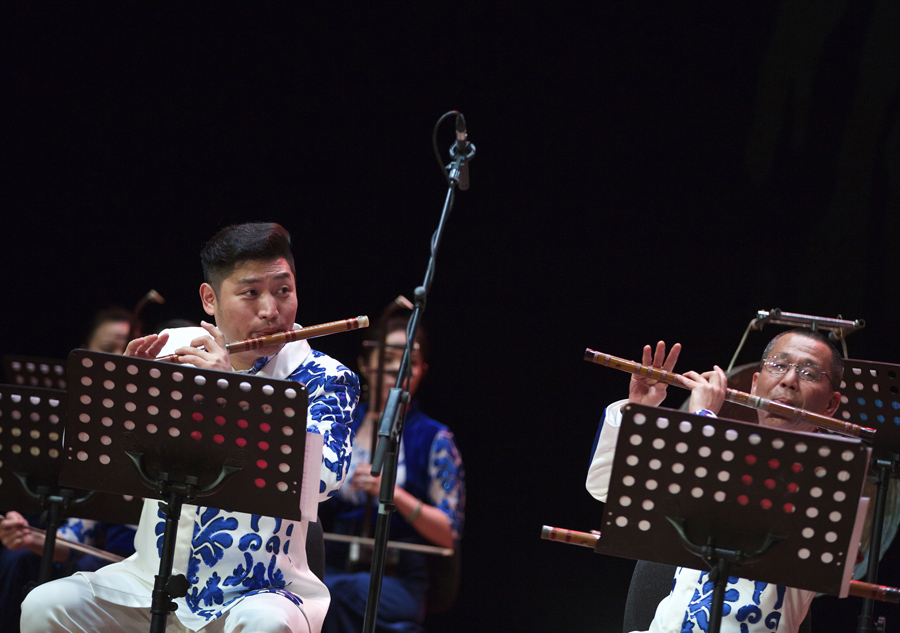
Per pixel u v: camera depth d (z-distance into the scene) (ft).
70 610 21.49
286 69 54.13
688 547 19.08
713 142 52.01
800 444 18.25
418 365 39.27
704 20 51.75
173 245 53.47
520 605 52.06
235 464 19.80
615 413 24.44
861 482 18.24
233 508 20.31
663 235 52.70
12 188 52.26
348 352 53.78
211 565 22.31
